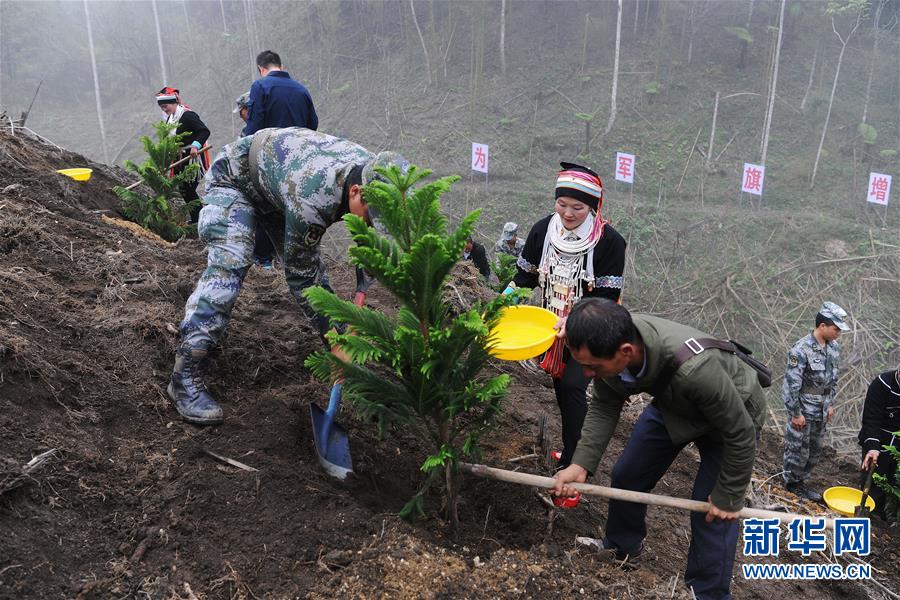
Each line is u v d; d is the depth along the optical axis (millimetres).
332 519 2787
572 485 2842
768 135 24078
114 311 3846
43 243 4395
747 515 2732
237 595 2410
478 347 2848
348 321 2709
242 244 3271
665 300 19516
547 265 3594
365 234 2570
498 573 2686
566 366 3486
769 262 19844
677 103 26031
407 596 2488
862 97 25125
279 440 3271
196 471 2904
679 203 22516
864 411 5668
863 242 19844
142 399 3248
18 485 2488
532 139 25625
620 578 2930
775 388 16062
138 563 2455
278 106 5473
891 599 4324
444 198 23750
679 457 5375
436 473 2932
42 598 2215
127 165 6387
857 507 4676
